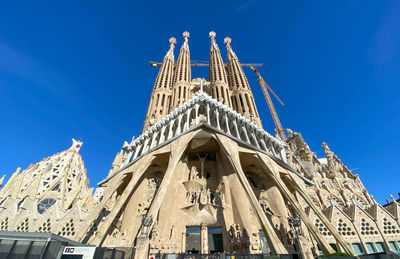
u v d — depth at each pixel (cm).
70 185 7412
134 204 3522
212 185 3681
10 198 5438
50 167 7438
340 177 6006
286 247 2912
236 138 3459
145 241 1936
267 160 3475
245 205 3316
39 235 1312
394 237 3081
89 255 1276
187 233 3225
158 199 2739
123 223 3372
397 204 3425
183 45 8144
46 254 1211
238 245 2872
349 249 2452
